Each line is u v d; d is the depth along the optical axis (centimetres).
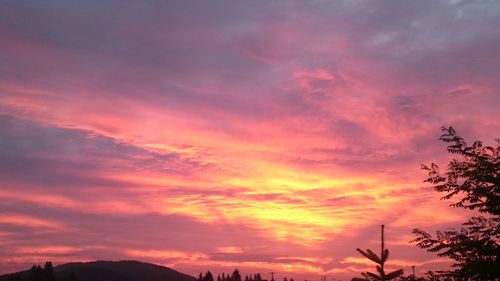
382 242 1366
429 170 1259
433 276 1234
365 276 1353
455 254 1199
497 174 1177
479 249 1154
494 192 1168
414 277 1291
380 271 1341
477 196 1184
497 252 1130
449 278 1212
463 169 1207
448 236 1218
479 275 1136
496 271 1112
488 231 1180
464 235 1200
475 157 1215
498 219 1187
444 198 1241
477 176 1172
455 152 1232
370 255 1359
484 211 1190
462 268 1162
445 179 1240
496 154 1216
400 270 1334
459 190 1220
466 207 1209
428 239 1230
